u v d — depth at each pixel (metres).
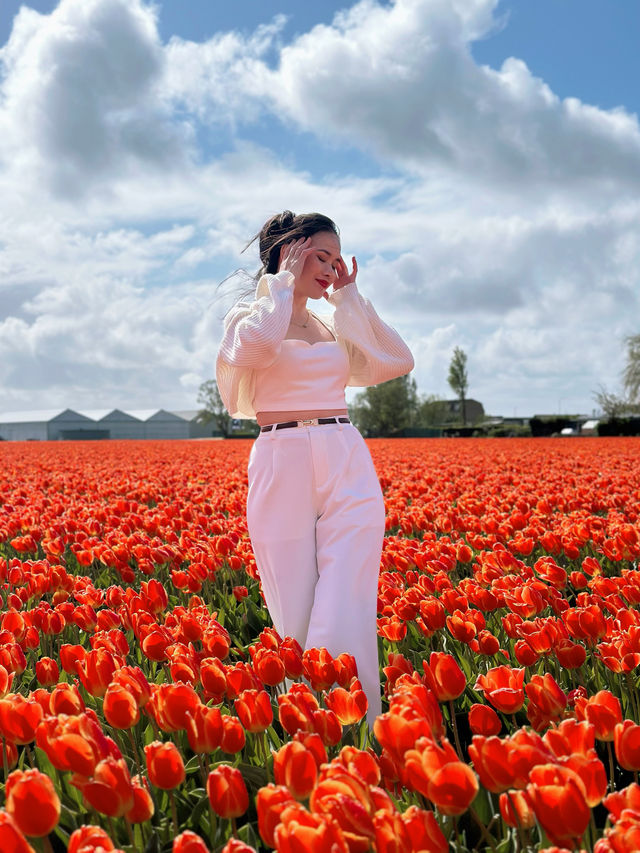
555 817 1.50
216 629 3.05
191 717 2.06
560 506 7.46
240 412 3.45
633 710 2.87
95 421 98.25
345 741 2.49
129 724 2.19
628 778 2.69
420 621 3.50
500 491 8.95
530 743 1.72
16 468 15.43
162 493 9.38
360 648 2.92
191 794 2.26
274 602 3.18
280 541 3.10
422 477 10.75
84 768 1.81
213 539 5.17
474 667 3.51
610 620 3.09
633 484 9.46
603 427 49.09
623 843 1.44
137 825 2.07
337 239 3.46
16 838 1.41
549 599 3.62
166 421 102.94
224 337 3.30
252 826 2.19
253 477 3.20
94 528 6.33
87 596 4.01
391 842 1.52
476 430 63.38
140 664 3.63
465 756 2.97
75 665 2.80
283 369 3.18
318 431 3.12
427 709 2.05
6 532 6.39
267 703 2.26
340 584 2.95
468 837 2.19
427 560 4.57
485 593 3.76
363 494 3.09
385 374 3.47
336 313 3.41
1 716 2.12
